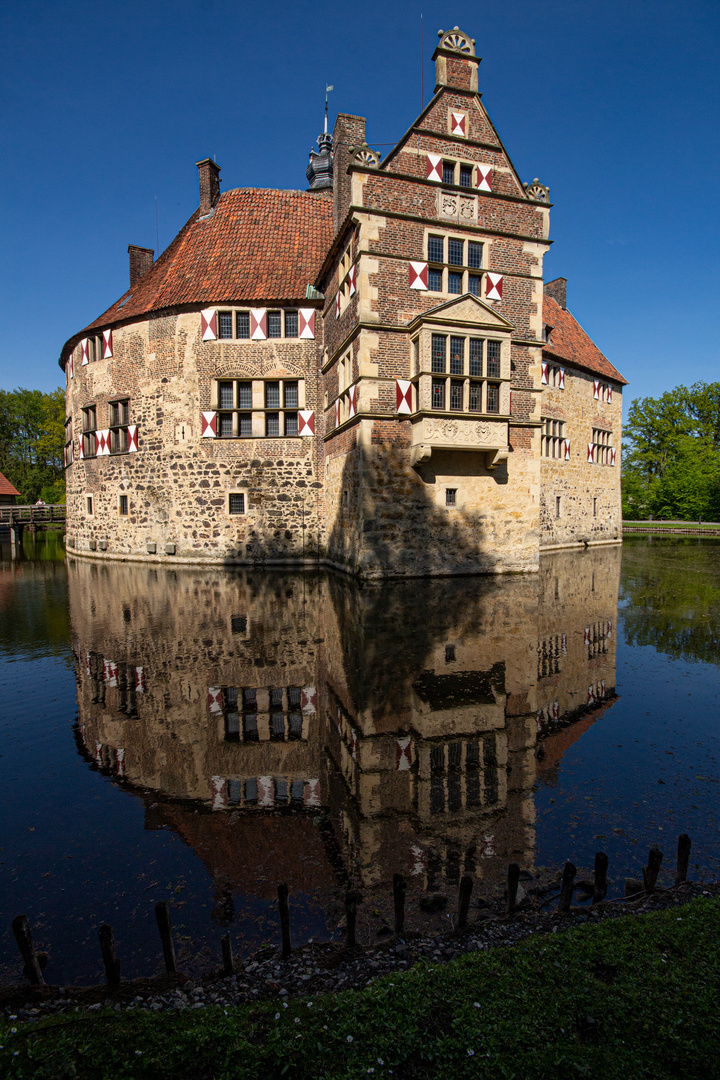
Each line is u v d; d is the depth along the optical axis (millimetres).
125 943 2980
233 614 11102
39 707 6461
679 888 3246
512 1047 2129
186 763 5059
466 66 15266
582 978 2482
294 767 4938
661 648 8719
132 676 7488
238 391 20000
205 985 2637
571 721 5863
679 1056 2070
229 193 22609
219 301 19391
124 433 21750
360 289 14305
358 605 11547
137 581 16016
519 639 9008
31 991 2617
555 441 26141
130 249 25297
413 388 14750
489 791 4477
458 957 2732
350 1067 2070
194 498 20141
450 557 15367
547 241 16188
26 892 3414
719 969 2520
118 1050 2201
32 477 63219
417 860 3625
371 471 14516
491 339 14914
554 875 3451
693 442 49219
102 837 3971
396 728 5676
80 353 23438
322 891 3344
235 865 3623
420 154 14812
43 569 19281
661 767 4891
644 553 24844
